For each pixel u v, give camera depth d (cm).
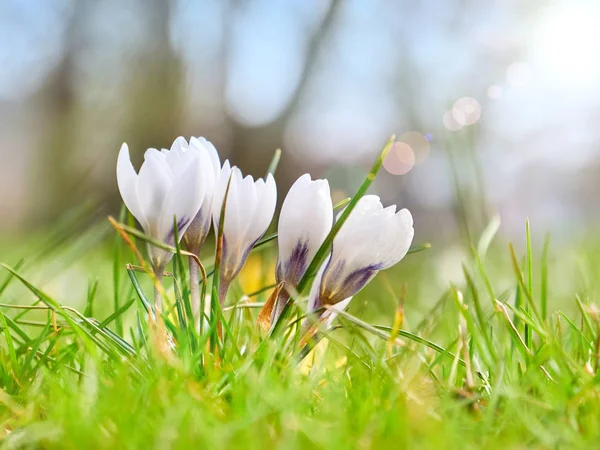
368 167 172
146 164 37
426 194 146
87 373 37
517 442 32
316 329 38
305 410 34
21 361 40
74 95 179
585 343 39
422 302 73
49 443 32
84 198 168
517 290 42
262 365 36
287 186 170
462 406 35
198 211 38
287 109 176
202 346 36
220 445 31
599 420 33
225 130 175
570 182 125
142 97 173
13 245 107
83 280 74
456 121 57
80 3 181
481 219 57
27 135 185
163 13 176
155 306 38
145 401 34
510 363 38
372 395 35
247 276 57
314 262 37
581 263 55
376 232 37
